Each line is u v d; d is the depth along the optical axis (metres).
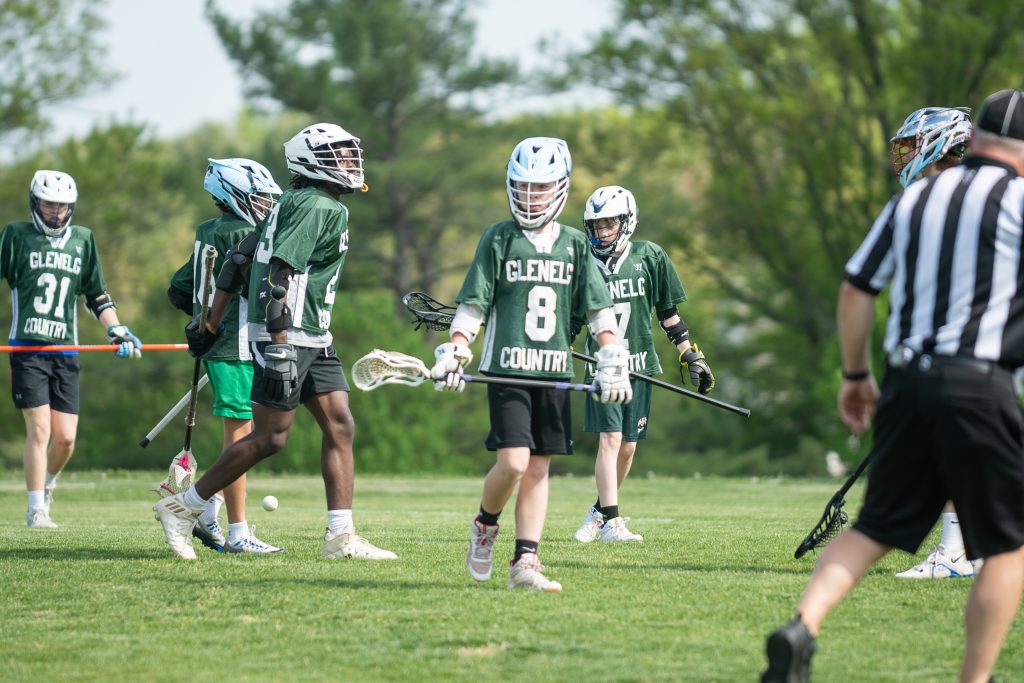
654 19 99.25
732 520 31.06
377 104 117.06
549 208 17.58
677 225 107.62
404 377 17.48
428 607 16.41
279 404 20.36
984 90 92.19
